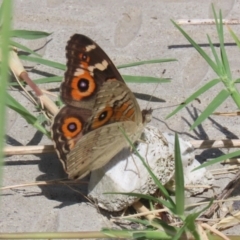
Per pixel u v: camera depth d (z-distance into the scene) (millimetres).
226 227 750
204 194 762
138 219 750
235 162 768
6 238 741
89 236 741
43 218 756
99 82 746
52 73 797
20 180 765
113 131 746
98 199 755
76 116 745
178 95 789
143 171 750
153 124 780
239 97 766
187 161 758
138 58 800
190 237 740
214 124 780
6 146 772
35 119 766
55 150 756
